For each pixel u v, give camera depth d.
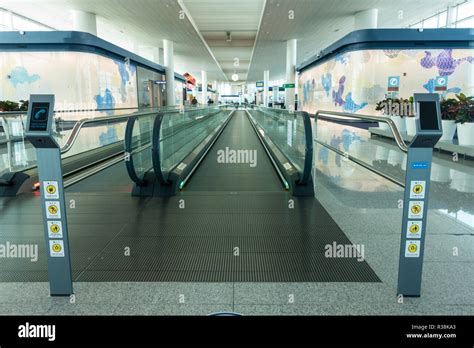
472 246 2.97
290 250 2.98
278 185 5.60
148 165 5.70
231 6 15.76
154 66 20.70
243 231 3.43
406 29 12.88
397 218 3.72
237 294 2.30
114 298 2.27
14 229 3.56
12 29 16.62
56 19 18.12
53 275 2.28
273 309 2.14
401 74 13.31
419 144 2.04
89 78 13.15
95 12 14.97
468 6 14.83
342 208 4.07
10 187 4.78
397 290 2.25
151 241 3.21
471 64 13.19
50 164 2.15
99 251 3.00
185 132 7.39
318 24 17.02
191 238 3.27
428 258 2.76
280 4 13.51
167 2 13.39
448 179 5.31
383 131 10.35
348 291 2.33
